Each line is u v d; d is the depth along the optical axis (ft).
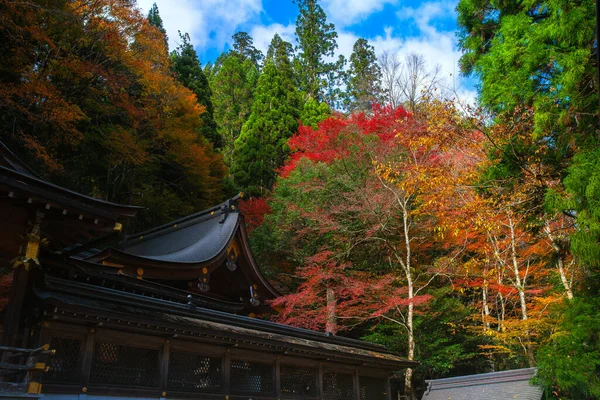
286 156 124.06
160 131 91.04
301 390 36.04
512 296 74.38
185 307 30.55
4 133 66.03
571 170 37.58
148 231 57.21
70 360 22.75
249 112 182.19
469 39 52.13
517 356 71.87
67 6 68.85
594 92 39.01
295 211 80.38
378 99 180.96
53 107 63.62
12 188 21.68
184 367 27.96
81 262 31.99
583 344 41.65
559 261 54.54
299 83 223.30
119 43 76.64
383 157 76.74
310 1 246.88
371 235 75.41
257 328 35.73
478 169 51.90
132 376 25.11
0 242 28.32
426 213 67.82
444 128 49.88
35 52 68.49
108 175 86.28
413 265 79.82
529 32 41.70
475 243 73.20
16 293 22.59
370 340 68.54
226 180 118.21
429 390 56.54
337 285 73.61
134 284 35.19
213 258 44.88
